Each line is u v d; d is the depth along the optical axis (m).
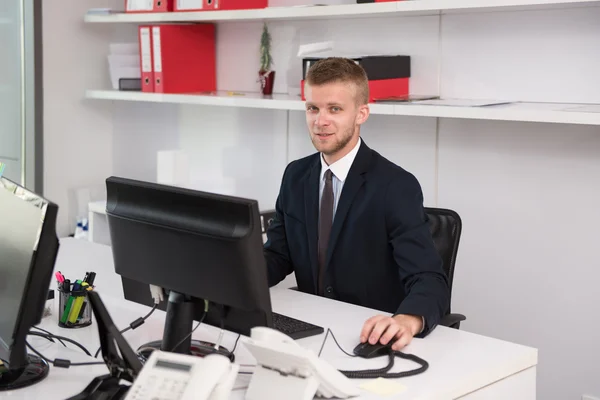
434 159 3.29
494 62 3.07
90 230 4.11
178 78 3.88
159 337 2.00
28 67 4.17
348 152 2.38
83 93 4.37
